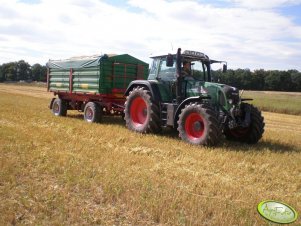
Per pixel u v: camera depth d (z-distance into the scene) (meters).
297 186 6.23
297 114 27.03
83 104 13.98
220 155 8.03
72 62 13.80
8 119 12.13
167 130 11.46
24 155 6.98
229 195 5.30
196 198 5.04
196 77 10.41
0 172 5.82
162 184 5.59
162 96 10.41
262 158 8.02
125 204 4.84
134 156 7.46
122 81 13.11
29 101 21.41
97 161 6.82
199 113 8.98
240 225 4.29
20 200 4.81
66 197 4.96
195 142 9.06
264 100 34.59
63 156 7.02
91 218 4.38
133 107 10.95
